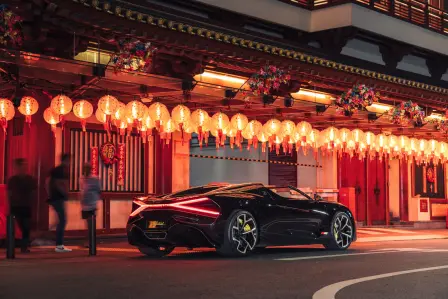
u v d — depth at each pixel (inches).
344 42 785.6
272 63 666.2
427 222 1048.8
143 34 549.0
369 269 380.2
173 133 757.9
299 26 760.3
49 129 626.5
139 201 478.3
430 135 948.0
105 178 693.3
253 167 967.0
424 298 277.9
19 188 515.5
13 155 644.1
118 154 702.5
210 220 451.8
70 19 508.4
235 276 345.1
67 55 543.5
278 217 494.6
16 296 281.7
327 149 868.0
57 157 644.7
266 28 773.9
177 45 580.7
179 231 451.2
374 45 874.8
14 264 412.8
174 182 757.9
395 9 857.5
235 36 629.3
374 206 999.6
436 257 461.1
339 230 538.6
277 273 358.6
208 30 597.9
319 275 350.6
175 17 580.4
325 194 915.4
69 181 658.2
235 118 644.7
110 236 679.7
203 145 1008.2
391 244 633.6
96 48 593.9
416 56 957.8
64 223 522.3
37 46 518.6
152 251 491.8
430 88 857.5
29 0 475.5
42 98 615.8
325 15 765.3
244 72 689.6
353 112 721.6
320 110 681.6
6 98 555.8
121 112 569.3
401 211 1049.5
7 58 458.9
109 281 325.7
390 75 812.6
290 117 741.3
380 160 918.4
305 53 711.7
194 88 577.0
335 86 756.6
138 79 533.6
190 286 308.8
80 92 575.2
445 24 959.6
